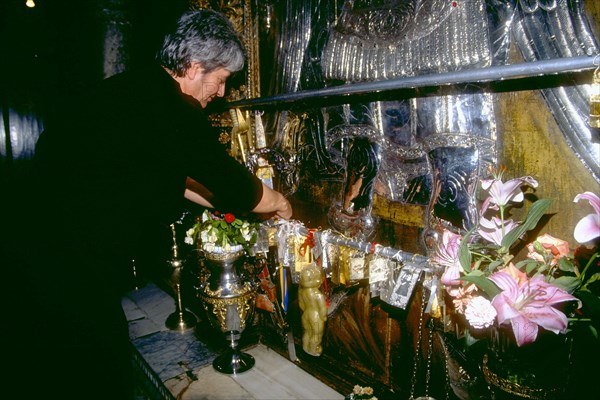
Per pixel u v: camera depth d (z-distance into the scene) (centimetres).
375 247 148
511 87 116
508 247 100
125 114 116
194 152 119
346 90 145
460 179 131
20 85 516
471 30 121
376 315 171
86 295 127
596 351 88
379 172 156
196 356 225
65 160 119
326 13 165
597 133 101
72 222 122
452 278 100
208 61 123
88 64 324
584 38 100
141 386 222
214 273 202
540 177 114
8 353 157
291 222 182
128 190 122
